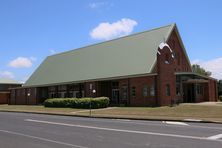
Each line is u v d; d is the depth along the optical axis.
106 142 13.72
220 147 12.01
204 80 47.59
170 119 25.83
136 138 14.66
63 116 33.03
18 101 70.38
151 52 46.69
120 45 54.22
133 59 48.19
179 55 52.09
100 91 50.28
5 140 14.97
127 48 51.97
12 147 12.95
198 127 19.17
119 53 52.34
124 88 47.19
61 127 20.23
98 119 27.61
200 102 47.72
